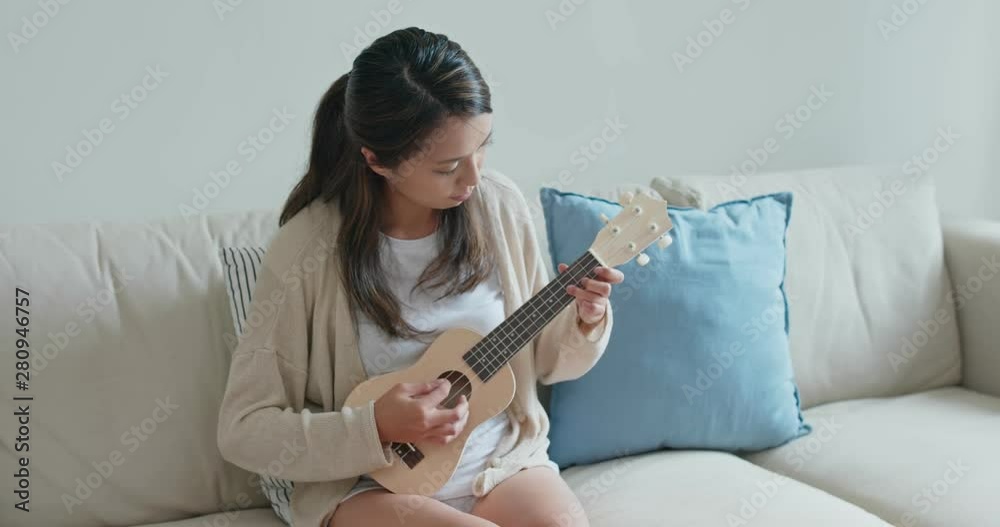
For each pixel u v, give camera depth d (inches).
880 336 77.4
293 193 57.6
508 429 57.2
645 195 55.6
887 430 69.1
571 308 57.5
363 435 50.6
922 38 96.1
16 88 68.2
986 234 79.8
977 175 101.8
